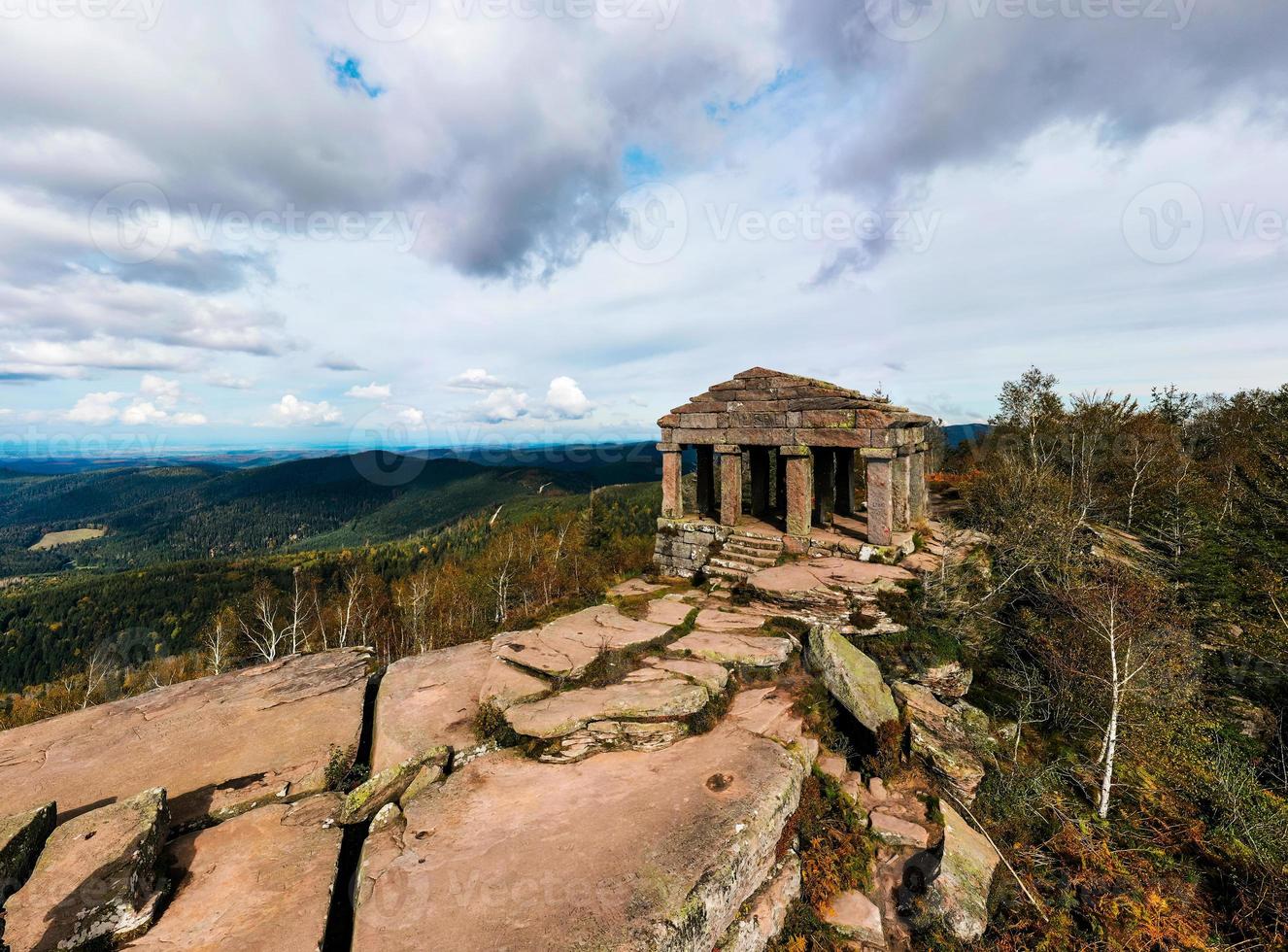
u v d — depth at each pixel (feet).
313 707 30.60
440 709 29.43
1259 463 76.74
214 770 24.80
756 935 20.53
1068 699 38.11
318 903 17.66
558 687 30.89
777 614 41.93
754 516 67.77
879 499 51.93
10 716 119.85
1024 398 128.16
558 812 21.72
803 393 55.47
